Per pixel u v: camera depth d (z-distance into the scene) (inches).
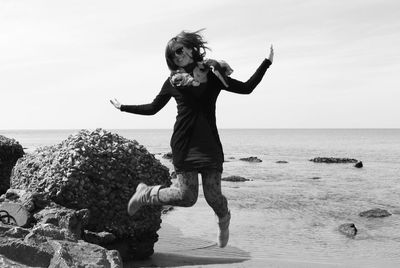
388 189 1058.7
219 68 163.0
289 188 1061.8
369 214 701.3
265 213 717.9
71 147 381.1
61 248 201.3
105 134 405.4
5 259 176.7
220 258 418.6
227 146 4168.3
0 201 359.3
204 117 164.2
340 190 1032.2
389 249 490.6
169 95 170.9
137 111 174.2
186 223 612.1
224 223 170.9
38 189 358.6
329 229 597.9
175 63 167.9
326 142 5565.9
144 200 171.2
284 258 434.0
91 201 363.3
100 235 355.3
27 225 322.0
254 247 482.0
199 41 166.9
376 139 7209.6
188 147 162.2
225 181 1213.1
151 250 401.7
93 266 197.5
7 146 572.7
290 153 2891.2
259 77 167.3
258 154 2755.9
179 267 373.7
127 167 385.1
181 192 163.3
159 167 405.4
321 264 410.6
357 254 466.3
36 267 181.6
